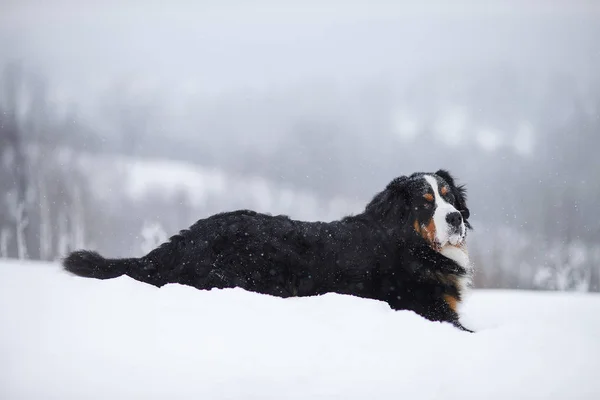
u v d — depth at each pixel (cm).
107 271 646
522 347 450
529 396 400
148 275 653
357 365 422
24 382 391
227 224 676
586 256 2911
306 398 390
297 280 662
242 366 414
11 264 754
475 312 771
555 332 481
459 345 453
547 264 2902
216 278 641
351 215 729
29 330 445
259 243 661
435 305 676
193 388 392
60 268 646
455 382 411
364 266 673
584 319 660
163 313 475
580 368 426
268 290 650
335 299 525
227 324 463
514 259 2945
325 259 669
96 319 463
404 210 694
